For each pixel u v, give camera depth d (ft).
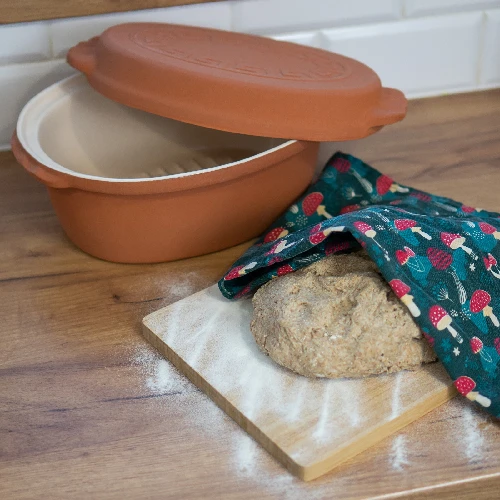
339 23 3.41
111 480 1.93
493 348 2.17
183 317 2.37
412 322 2.11
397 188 2.85
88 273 2.64
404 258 2.15
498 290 2.25
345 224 2.16
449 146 3.36
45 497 1.88
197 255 2.68
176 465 1.96
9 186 3.11
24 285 2.59
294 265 2.29
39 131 2.78
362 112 2.54
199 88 2.39
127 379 2.23
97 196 2.42
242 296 2.44
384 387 2.12
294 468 1.91
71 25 3.11
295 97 2.41
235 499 1.87
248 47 2.83
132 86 2.48
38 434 2.05
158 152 3.19
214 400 2.15
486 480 1.93
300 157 2.64
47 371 2.25
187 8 3.20
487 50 3.64
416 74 3.63
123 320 2.45
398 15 3.46
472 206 2.94
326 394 2.10
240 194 2.55
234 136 3.26
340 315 2.16
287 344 2.12
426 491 1.90
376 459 1.97
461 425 2.07
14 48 3.09
